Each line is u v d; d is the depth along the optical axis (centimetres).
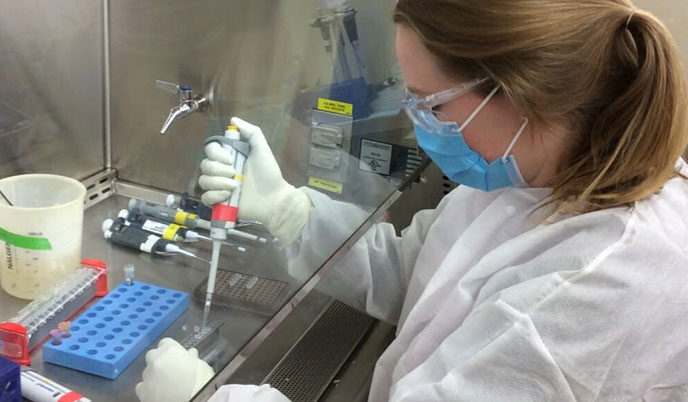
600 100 93
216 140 142
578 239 97
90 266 122
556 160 100
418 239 142
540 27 88
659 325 95
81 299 114
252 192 137
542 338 91
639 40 91
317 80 154
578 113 94
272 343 134
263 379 131
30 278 116
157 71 161
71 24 153
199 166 148
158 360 98
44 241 114
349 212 138
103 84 163
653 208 100
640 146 93
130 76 162
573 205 100
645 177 97
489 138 100
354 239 135
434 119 102
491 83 94
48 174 142
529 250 102
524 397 92
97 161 165
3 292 117
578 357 91
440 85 97
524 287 94
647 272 93
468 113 98
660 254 94
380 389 123
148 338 107
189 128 160
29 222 112
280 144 151
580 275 91
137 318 111
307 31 153
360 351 146
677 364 101
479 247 113
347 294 143
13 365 93
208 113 163
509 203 110
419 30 94
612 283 91
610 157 95
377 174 152
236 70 159
